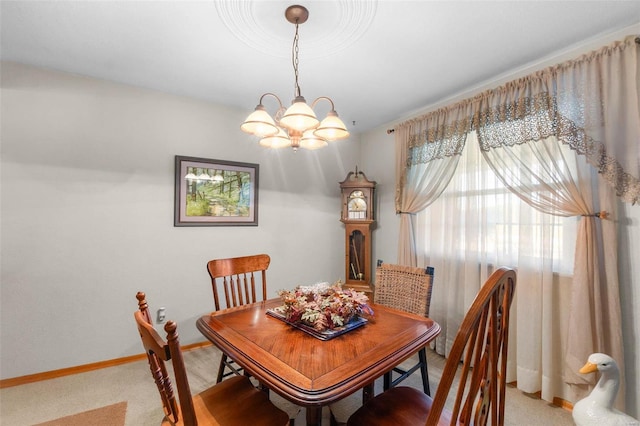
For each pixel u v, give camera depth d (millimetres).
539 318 1992
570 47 1896
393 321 1585
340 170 3719
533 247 2039
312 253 3510
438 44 1872
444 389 802
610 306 1682
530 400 1983
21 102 2146
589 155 1757
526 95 2062
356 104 2871
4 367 2088
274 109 3064
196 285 2783
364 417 1198
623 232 1695
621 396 1633
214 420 1176
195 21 1672
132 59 2098
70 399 1968
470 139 2477
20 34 1802
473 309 812
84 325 2334
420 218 2928
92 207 2367
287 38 1819
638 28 1658
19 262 2133
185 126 2752
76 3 1530
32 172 2174
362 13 1584
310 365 1121
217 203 2896
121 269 2469
